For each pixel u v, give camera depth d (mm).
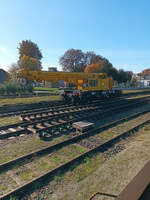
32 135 7617
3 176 4566
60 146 6422
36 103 15719
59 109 12539
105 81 18594
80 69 68688
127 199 1694
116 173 4645
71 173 4688
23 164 5156
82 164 5180
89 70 51750
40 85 48312
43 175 4383
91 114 11562
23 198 3754
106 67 49438
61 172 4727
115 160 5414
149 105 16547
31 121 9570
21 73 13711
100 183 4246
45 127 8047
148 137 7277
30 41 64312
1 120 10156
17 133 7812
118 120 9969
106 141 6668
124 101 18266
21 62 44906
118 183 4195
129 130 8109
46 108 13328
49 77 14469
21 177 4512
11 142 6824
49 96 22734
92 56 71812
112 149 6254
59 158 5531
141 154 5633
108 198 3682
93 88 17203
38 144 6629
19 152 5926
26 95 24203
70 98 16656
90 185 4184
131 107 14961
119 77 50906
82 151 6016
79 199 3707
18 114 11633
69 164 5066
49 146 6113
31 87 30500
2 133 7828
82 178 4492
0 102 16734
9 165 5047
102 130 8414
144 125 9281
